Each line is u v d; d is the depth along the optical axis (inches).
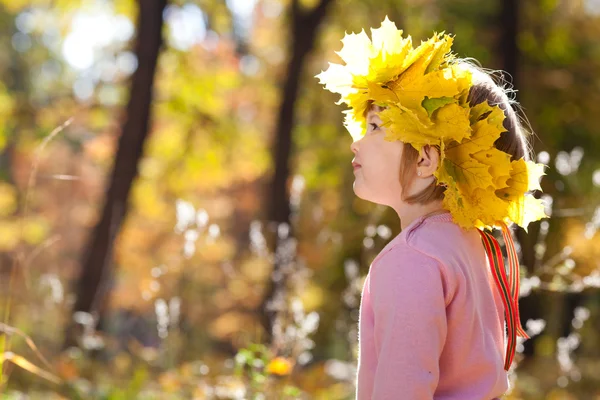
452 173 79.7
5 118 586.2
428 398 72.8
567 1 567.5
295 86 494.3
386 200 84.2
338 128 610.2
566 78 542.9
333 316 444.1
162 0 444.5
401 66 81.7
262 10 657.6
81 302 400.5
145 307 621.9
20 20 961.5
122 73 598.9
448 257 77.6
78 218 937.5
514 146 86.5
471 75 82.6
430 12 553.3
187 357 258.4
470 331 77.8
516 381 238.4
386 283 76.5
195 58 583.8
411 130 78.7
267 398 143.0
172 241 653.9
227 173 649.6
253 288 522.6
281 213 482.0
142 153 437.7
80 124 621.9
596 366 259.9
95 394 189.8
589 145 526.0
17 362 129.4
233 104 657.6
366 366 78.3
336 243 269.7
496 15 528.4
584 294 290.2
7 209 808.3
